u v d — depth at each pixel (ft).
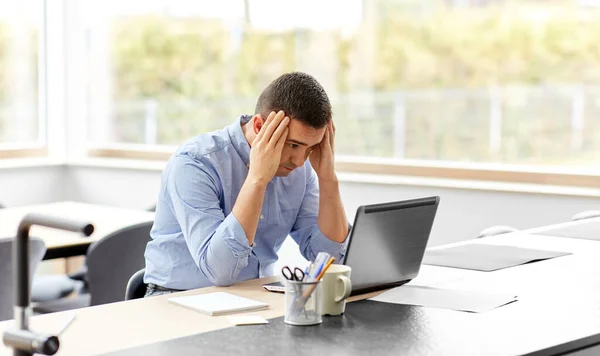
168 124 17.61
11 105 18.33
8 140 18.31
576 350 5.27
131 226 10.26
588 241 8.94
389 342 5.15
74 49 18.74
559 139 13.12
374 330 5.44
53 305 10.94
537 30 13.17
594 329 5.48
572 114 12.97
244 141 7.44
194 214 6.94
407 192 13.99
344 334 5.33
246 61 16.37
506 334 5.35
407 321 5.68
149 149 17.87
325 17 15.29
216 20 16.72
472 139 13.92
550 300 6.32
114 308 6.06
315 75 15.51
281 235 7.78
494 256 8.05
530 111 13.33
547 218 12.65
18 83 18.43
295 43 15.71
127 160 18.07
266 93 6.98
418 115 14.43
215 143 7.39
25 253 3.84
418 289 6.68
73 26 18.71
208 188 7.11
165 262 7.30
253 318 5.70
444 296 6.43
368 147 15.02
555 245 8.69
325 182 7.53
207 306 6.01
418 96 14.40
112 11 18.24
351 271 6.29
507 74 13.50
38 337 3.53
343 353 4.90
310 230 7.79
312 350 4.97
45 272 16.17
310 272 5.74
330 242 7.59
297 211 7.81
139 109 18.03
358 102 15.07
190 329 5.45
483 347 5.04
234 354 4.87
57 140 18.98
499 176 13.56
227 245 6.64
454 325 5.57
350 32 15.06
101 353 4.87
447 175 14.06
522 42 13.32
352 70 15.08
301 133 6.78
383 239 6.44
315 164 7.50
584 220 10.37
